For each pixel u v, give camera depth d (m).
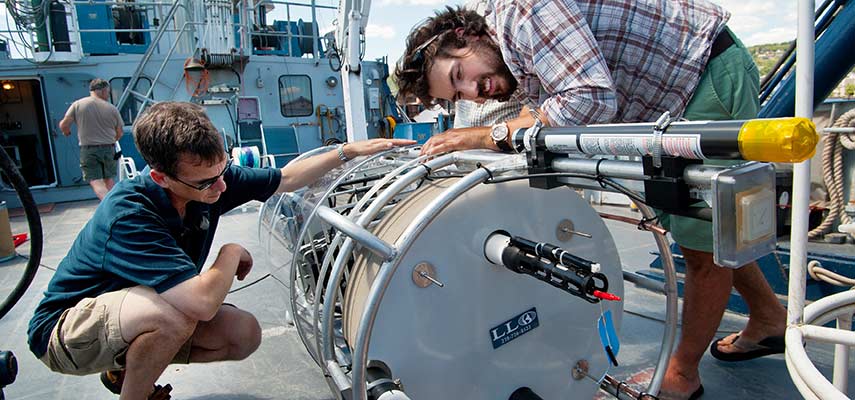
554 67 1.51
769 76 2.94
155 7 9.47
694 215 1.09
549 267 1.29
